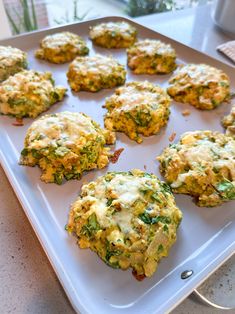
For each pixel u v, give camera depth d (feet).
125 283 0.45
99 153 0.64
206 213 0.55
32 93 0.75
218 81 0.78
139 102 0.72
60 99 0.79
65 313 0.45
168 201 0.52
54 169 0.60
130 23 1.07
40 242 0.48
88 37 1.04
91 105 0.79
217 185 0.56
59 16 1.66
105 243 0.47
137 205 0.49
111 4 1.85
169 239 0.48
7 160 0.61
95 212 0.48
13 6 1.39
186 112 0.77
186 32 1.12
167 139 0.70
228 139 0.65
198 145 0.62
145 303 0.42
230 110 0.78
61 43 0.93
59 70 0.90
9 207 0.58
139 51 0.91
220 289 0.50
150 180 0.54
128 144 0.69
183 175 0.57
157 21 1.19
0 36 1.22
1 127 0.72
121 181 0.53
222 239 0.51
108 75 0.82
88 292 0.44
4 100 0.74
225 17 1.04
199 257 0.48
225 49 0.98
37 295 0.47
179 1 1.59
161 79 0.88
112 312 0.42
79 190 0.59
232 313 0.49
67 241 0.50
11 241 0.53
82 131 0.63
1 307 0.45
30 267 0.50
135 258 0.46
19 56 0.87
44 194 0.58
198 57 0.92
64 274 0.43
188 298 0.50
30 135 0.63
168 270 0.46
